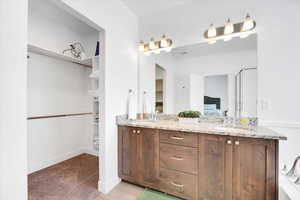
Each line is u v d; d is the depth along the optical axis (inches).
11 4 30.0
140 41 90.7
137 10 87.4
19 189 30.8
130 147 73.9
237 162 52.0
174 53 84.7
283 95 61.1
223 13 72.5
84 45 121.0
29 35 86.4
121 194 67.2
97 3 64.3
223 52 73.4
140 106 94.3
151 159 68.4
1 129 28.4
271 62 62.9
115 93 75.7
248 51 67.8
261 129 57.5
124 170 75.3
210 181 56.2
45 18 94.3
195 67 79.9
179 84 84.1
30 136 87.1
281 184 46.6
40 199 62.5
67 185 73.6
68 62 111.4
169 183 64.2
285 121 60.8
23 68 31.8
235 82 71.1
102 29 68.3
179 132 61.9
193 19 79.4
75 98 116.6
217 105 75.2
